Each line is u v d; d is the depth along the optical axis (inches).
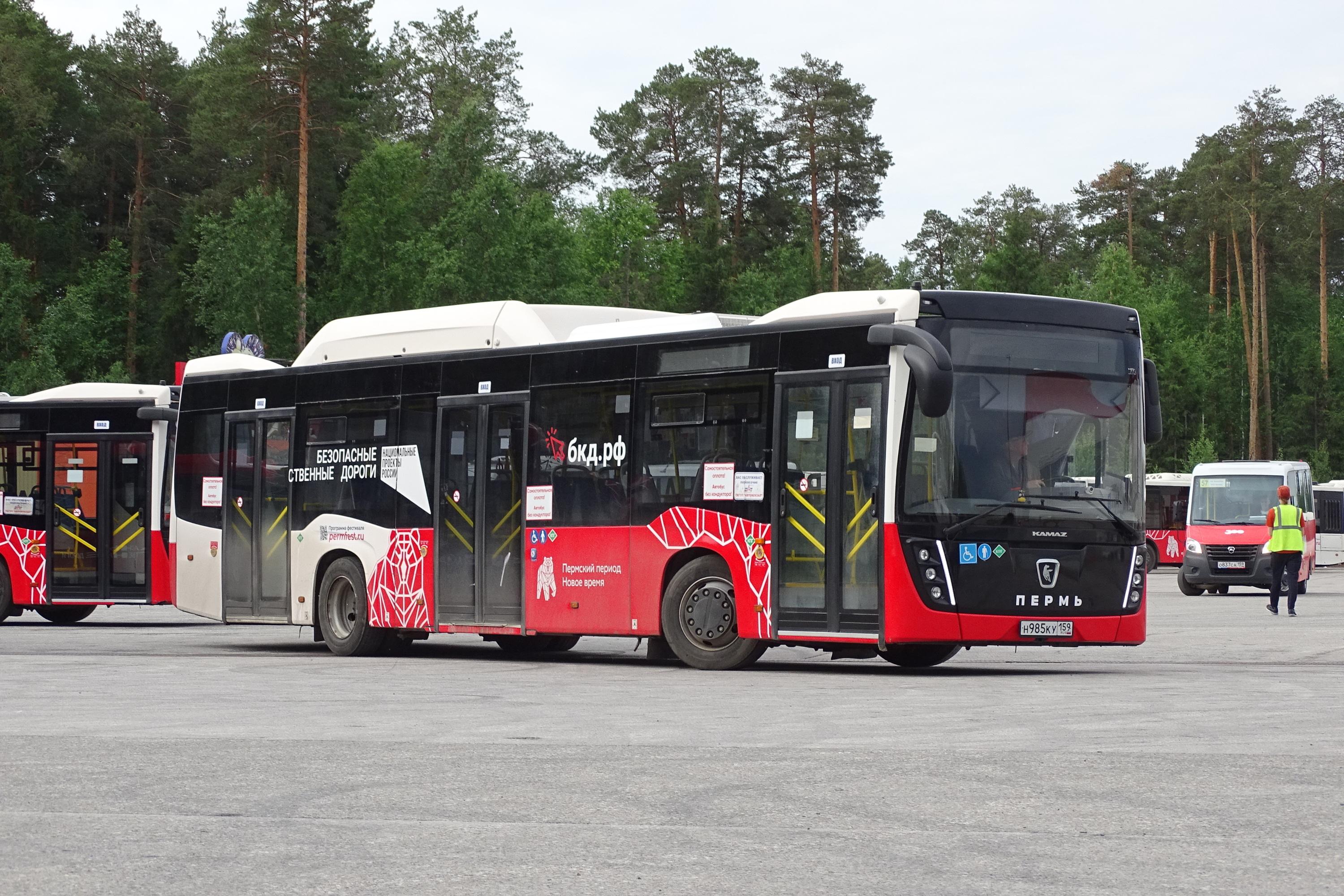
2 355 2913.4
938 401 567.8
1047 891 231.9
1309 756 370.6
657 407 666.2
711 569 649.6
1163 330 4013.3
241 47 2807.6
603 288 3764.8
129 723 460.1
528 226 3164.4
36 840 277.4
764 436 629.6
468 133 3400.6
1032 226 5039.4
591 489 686.5
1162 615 1195.9
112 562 1061.1
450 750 392.2
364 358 794.2
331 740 415.5
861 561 598.5
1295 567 1157.1
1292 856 256.7
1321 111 4215.1
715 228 3661.4
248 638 942.4
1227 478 1680.6
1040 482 608.1
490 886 237.9
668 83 4109.3
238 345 1953.7
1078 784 330.3
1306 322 4623.5
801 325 623.8
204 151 3518.7
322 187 3297.2
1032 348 613.9
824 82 3882.9
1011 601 598.5
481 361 735.7
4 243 2928.2
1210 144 4345.5
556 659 748.0
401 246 3137.3
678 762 368.5
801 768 356.8
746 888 235.5
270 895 232.8
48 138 3609.7
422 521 752.3
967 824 286.5
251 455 842.8
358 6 2849.4
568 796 321.7
